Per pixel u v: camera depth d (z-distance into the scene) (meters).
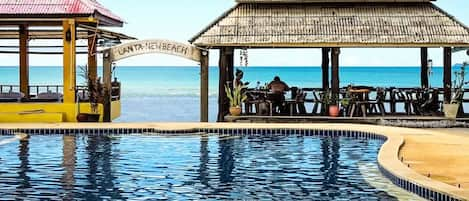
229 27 26.69
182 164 16.75
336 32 26.19
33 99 27.78
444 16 26.83
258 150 19.25
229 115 26.56
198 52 26.39
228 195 12.97
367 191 13.10
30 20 26.44
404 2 27.47
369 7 27.45
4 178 14.69
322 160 17.33
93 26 27.64
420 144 18.50
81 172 15.50
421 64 28.75
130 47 26.61
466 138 20.09
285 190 13.40
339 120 25.81
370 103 26.31
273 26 26.62
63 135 22.94
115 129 23.23
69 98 26.34
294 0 27.41
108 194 13.04
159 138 22.02
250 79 98.44
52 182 14.23
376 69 92.94
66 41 26.23
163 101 51.31
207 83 26.47
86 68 29.67
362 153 18.59
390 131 21.81
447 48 26.16
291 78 97.69
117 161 17.20
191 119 30.94
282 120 25.91
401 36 25.91
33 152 18.83
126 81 94.50
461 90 25.78
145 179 14.63
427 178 12.74
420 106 26.78
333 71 26.36
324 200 12.43
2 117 26.19
